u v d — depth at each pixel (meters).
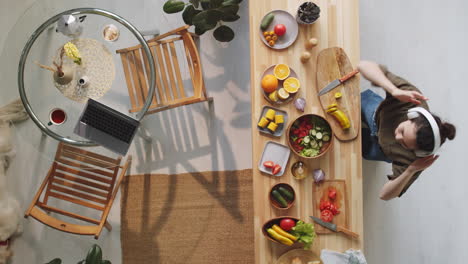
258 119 2.25
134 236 2.93
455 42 2.89
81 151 2.34
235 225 2.90
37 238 2.91
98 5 2.16
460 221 2.90
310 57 2.24
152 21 2.16
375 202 2.90
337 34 2.23
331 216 2.19
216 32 2.54
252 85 2.26
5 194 2.87
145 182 2.94
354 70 2.22
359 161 2.22
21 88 2.06
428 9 2.89
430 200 2.90
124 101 2.20
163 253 2.92
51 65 2.11
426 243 2.91
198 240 2.91
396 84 1.93
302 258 2.21
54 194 2.45
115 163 2.34
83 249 2.92
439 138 1.65
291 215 2.23
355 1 2.22
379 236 2.91
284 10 2.24
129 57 2.20
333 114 2.19
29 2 2.97
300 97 2.24
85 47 2.12
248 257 2.89
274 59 2.25
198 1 2.45
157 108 2.43
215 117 2.93
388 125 1.96
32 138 2.40
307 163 2.23
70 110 2.09
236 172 2.92
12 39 2.14
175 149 2.94
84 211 2.92
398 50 2.91
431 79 2.91
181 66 2.83
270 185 2.24
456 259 2.90
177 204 2.93
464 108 2.90
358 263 2.19
